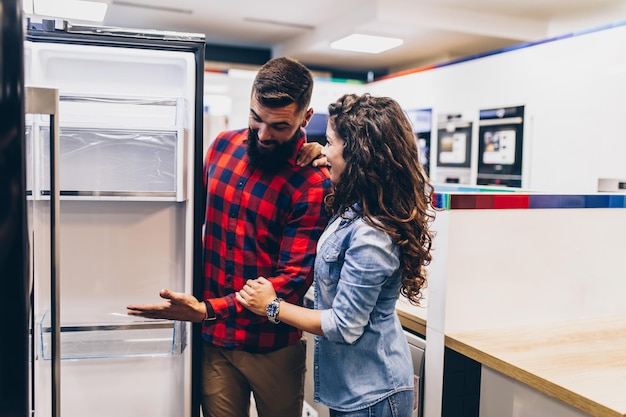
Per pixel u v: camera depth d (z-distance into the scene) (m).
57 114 1.04
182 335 1.61
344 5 4.34
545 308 1.83
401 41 4.82
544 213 1.80
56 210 1.06
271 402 1.71
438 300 1.72
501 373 1.59
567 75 3.29
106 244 1.65
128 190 1.55
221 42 5.87
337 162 1.35
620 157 2.97
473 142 4.09
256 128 1.51
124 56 1.53
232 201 1.63
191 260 1.58
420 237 1.33
